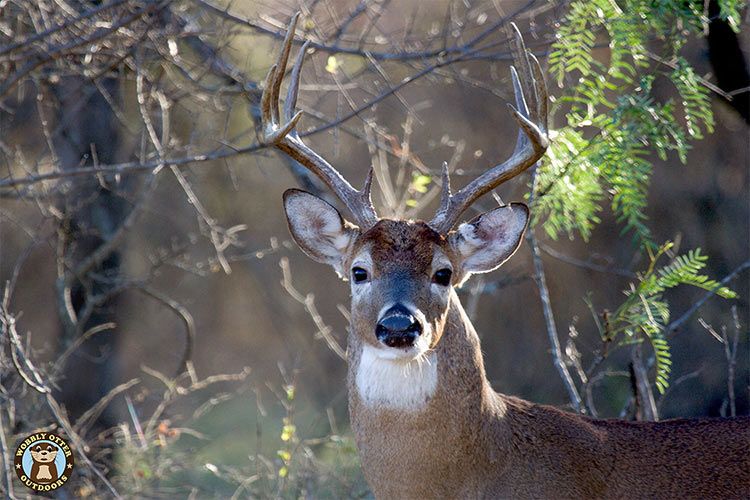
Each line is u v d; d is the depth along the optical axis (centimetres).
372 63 1320
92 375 1738
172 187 2056
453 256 912
